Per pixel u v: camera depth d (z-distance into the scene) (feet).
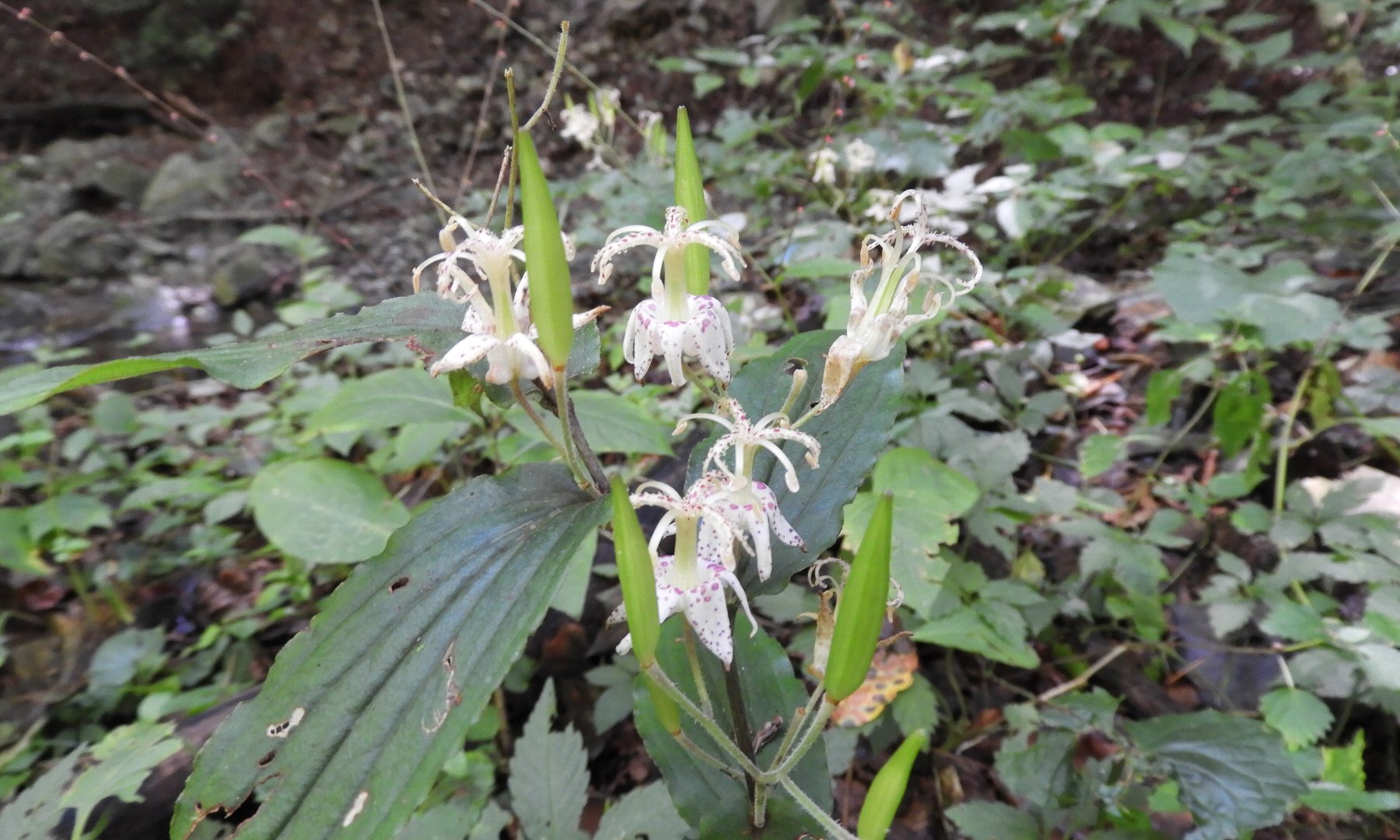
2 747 0.91
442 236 0.42
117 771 0.66
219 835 0.71
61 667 1.02
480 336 0.42
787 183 1.78
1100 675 0.94
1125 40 2.41
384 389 1.00
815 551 0.49
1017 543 1.05
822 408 0.44
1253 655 0.91
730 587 0.49
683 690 0.59
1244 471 1.09
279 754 0.38
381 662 0.40
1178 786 0.64
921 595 0.79
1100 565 0.93
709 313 0.45
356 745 0.38
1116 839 0.67
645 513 1.10
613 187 1.49
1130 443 1.23
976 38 2.52
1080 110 1.71
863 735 0.87
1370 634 0.80
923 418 1.07
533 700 0.95
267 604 1.06
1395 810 0.79
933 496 0.87
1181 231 1.67
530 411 0.44
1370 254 1.41
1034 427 1.20
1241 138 2.07
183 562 1.17
